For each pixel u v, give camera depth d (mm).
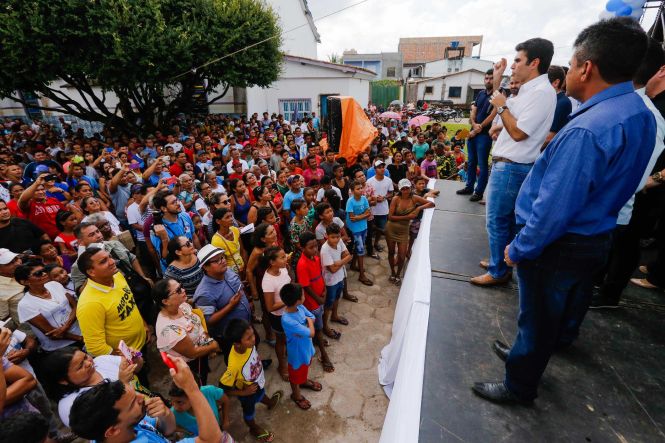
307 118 16594
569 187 1225
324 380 3668
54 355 2199
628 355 1871
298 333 3066
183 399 2104
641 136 1234
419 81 37250
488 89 4484
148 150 9469
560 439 1431
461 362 1890
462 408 1604
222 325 3223
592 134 1205
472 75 34750
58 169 7023
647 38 1202
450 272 2873
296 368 3193
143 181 6055
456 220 4133
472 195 4926
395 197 5277
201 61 10367
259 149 9805
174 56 9453
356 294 5309
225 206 4332
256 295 4000
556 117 2977
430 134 11180
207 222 5484
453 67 39438
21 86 9625
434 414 1583
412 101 38344
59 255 4285
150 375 3729
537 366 1487
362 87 19266
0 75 8820
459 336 2096
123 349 2354
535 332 1458
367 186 6312
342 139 7953
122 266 3520
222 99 17422
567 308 1435
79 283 3371
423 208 4777
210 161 8508
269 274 3496
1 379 2197
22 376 2434
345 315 4785
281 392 3482
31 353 3041
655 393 1631
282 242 5469
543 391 1657
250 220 5074
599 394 1633
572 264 1347
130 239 5102
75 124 17234
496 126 2986
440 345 2023
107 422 1527
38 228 4328
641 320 2164
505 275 2602
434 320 2248
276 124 15148
